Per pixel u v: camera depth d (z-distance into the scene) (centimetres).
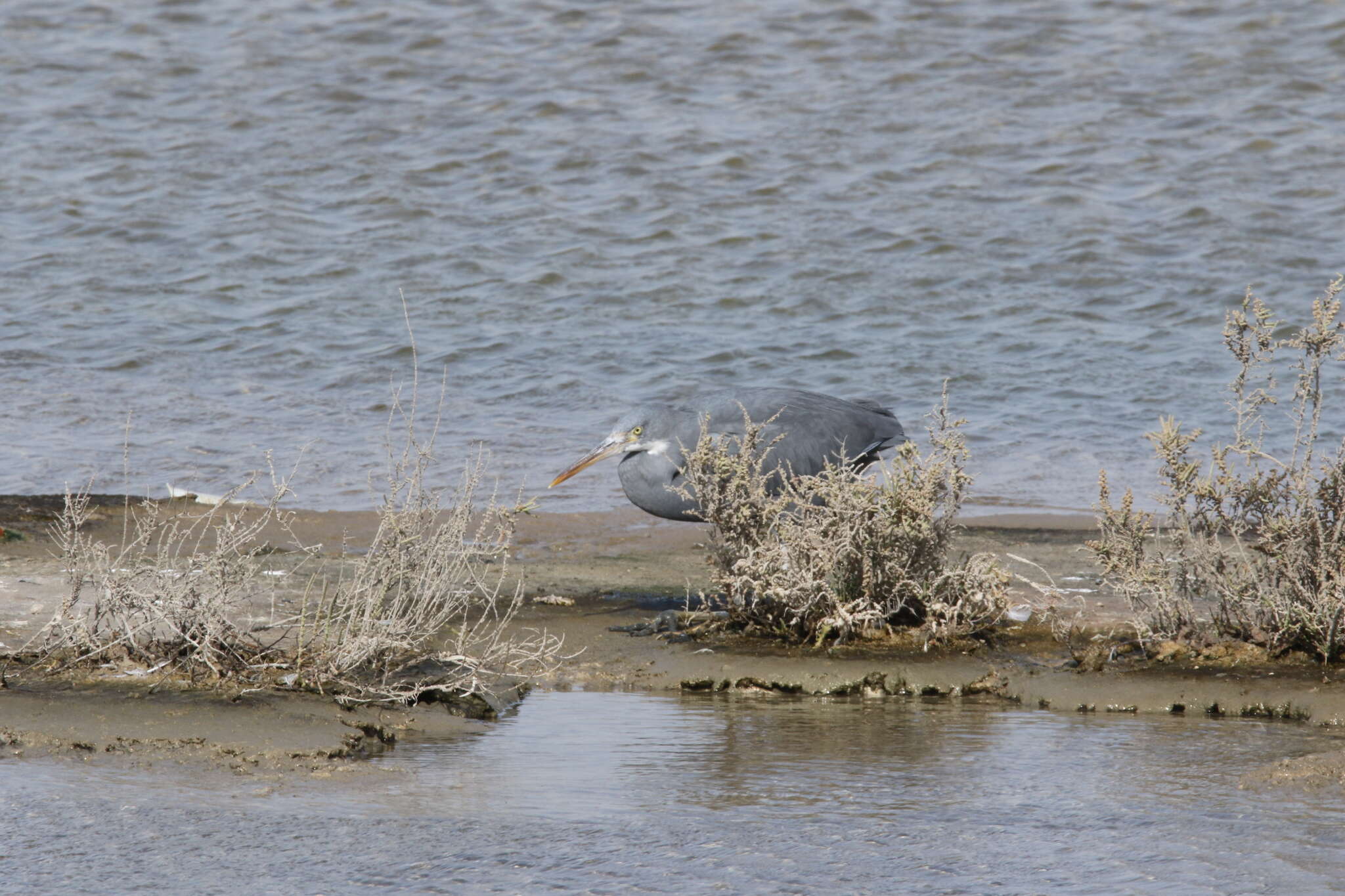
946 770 929
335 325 2819
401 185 3547
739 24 4519
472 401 2423
